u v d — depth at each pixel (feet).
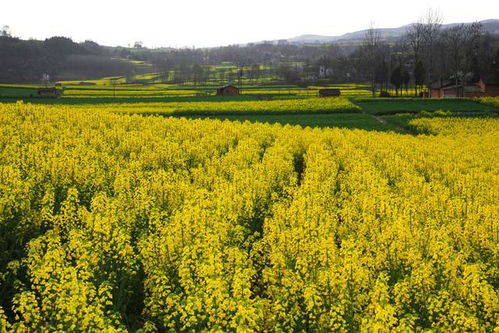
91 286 31.09
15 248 46.32
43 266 32.94
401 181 84.07
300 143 127.44
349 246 38.65
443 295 34.37
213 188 67.36
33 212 47.73
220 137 120.47
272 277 37.58
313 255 39.01
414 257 40.73
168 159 88.99
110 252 38.68
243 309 29.17
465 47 476.13
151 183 60.08
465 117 244.22
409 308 36.06
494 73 433.07
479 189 80.12
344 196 70.28
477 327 32.17
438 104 298.15
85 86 556.10
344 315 33.22
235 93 424.05
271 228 45.78
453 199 67.46
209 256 34.32
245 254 40.52
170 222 43.68
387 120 235.81
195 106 261.44
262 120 218.59
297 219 47.93
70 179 62.80
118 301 37.01
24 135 97.45
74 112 149.59
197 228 40.04
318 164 91.09
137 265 39.34
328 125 208.13
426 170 106.11
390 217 53.11
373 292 34.14
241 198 56.13
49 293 30.66
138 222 49.65
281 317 33.78
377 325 28.96
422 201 67.97
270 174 76.95
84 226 45.68
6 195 45.78
